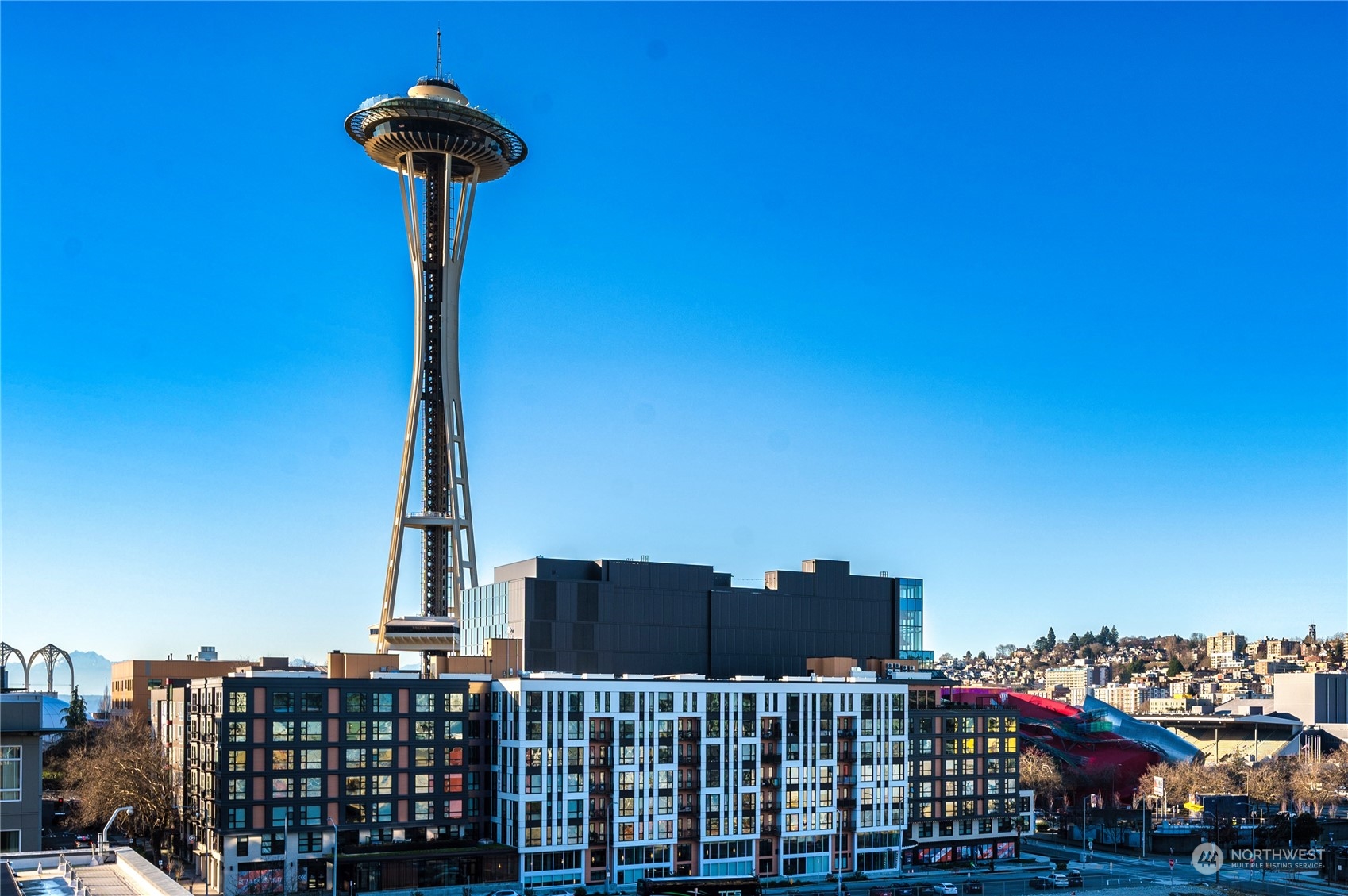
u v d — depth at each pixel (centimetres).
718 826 19038
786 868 19725
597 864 18050
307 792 16638
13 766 12338
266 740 16462
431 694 17662
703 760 19050
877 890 18525
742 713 19550
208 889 16238
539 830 17500
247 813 16225
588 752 18062
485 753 18200
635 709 18550
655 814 18500
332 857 16462
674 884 17888
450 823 17662
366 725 17150
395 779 17275
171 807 19250
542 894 17212
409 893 16388
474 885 16975
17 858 8869
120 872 8500
